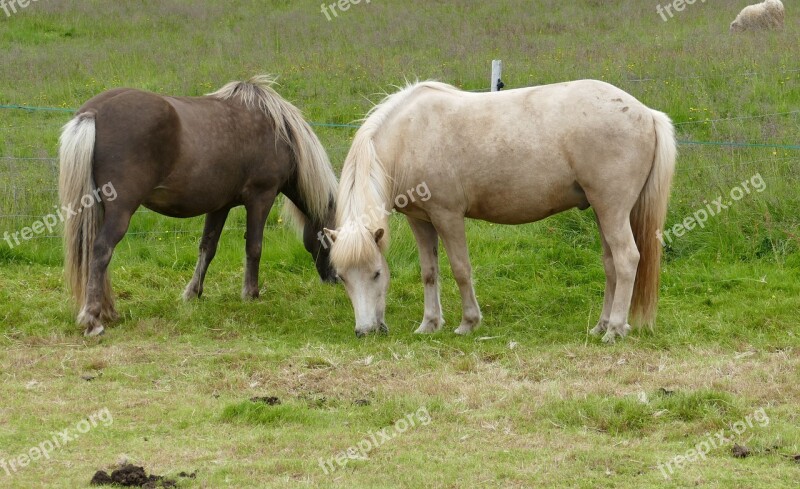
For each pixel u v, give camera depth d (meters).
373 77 14.48
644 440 4.89
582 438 4.93
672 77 13.17
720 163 9.89
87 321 6.86
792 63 13.32
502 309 7.70
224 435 5.02
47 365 6.22
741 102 12.03
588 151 6.42
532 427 5.10
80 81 14.87
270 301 7.95
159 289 8.38
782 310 7.11
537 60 14.81
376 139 6.79
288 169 8.05
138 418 5.29
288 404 5.40
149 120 6.79
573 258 8.77
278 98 8.01
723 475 4.39
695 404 5.22
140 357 6.43
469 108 6.71
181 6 20.06
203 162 7.21
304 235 8.52
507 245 9.20
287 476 4.48
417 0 20.39
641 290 6.68
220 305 7.76
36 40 17.64
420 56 15.70
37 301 7.68
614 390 5.59
